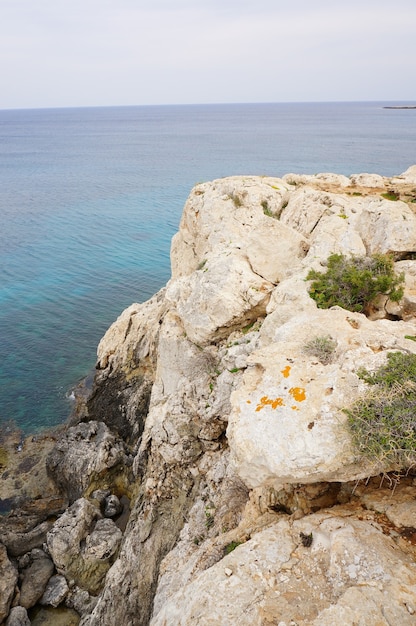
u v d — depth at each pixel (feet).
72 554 69.97
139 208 275.18
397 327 36.73
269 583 26.40
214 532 46.09
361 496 30.96
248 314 60.23
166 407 65.26
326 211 74.08
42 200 301.22
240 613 25.00
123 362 110.11
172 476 63.77
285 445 27.22
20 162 481.46
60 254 207.41
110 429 105.60
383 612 22.47
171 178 357.41
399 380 27.89
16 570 66.95
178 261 99.25
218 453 60.85
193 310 63.57
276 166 363.56
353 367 30.17
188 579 38.27
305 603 24.89
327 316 38.99
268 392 30.27
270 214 83.66
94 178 373.61
